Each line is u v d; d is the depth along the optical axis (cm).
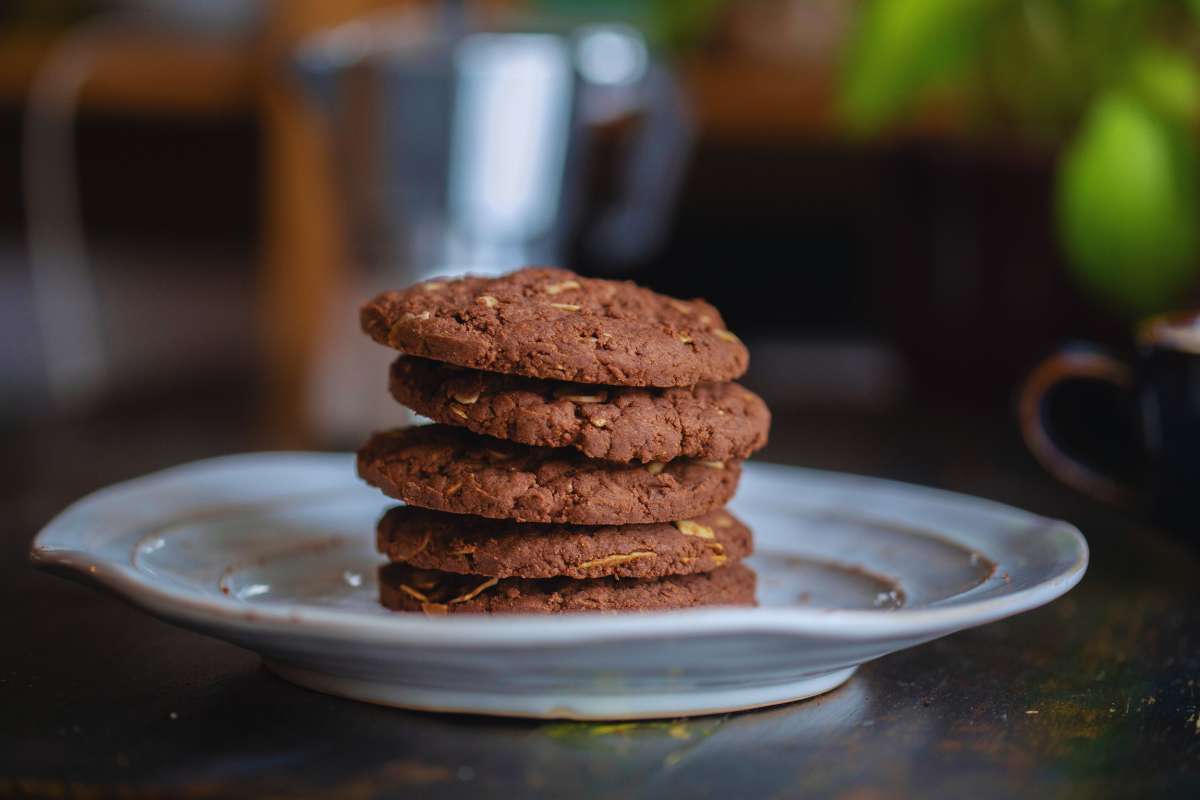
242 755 38
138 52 108
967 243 75
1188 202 67
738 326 115
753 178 112
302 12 100
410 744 39
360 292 84
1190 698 43
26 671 43
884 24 70
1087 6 69
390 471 45
